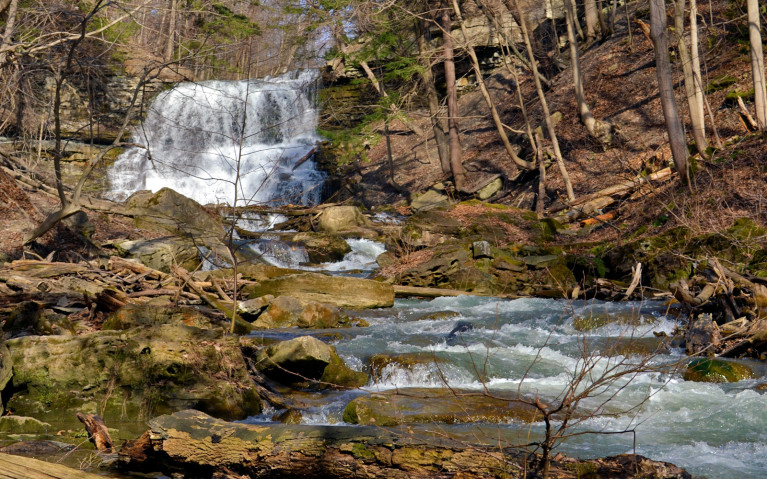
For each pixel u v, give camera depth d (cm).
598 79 2700
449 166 2833
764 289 880
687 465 466
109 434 554
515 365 786
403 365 752
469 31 3253
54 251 1238
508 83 3228
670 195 1697
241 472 429
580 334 971
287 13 2755
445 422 574
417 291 1455
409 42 3055
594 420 583
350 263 1822
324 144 3319
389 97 2738
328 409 621
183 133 3086
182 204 1677
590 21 3058
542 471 374
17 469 371
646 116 2328
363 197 2956
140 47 1823
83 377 605
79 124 2870
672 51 2416
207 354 631
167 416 463
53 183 1734
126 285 1100
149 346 616
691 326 881
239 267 1377
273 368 700
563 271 1470
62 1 1692
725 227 1380
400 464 388
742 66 2153
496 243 1780
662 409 620
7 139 2119
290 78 3603
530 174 2466
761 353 816
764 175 1529
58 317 748
